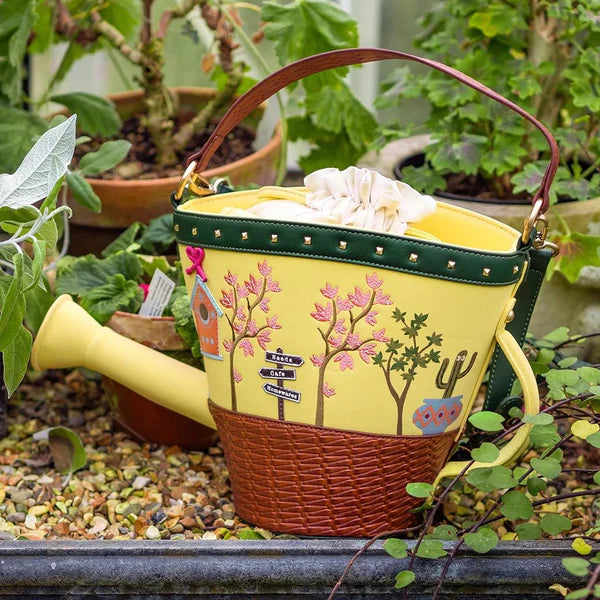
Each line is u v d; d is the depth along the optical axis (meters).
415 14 2.12
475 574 0.95
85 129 1.62
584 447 1.31
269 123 1.85
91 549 0.96
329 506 1.03
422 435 0.99
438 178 1.47
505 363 1.03
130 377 1.13
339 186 1.00
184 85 2.16
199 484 1.21
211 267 0.97
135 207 1.47
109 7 1.79
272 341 0.96
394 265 0.90
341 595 0.97
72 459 1.23
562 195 1.50
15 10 1.55
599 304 1.44
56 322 1.13
